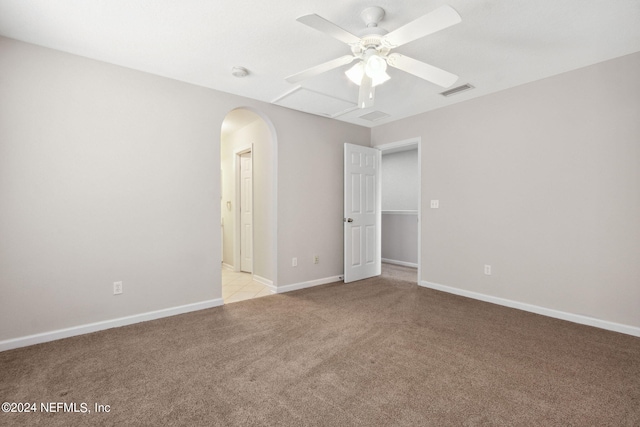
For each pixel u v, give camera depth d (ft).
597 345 7.65
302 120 12.96
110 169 8.63
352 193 14.21
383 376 6.26
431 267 13.05
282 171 12.35
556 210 9.58
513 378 6.19
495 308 10.46
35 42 7.54
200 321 9.24
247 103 11.25
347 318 9.51
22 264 7.50
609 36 7.36
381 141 15.10
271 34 7.25
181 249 9.87
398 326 8.88
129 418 5.02
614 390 5.79
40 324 7.73
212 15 6.51
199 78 9.65
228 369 6.53
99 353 7.20
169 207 9.62
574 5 6.20
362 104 7.08
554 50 8.04
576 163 9.17
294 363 6.78
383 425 4.87
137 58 8.38
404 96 11.26
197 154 10.14
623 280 8.43
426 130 13.08
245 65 8.80
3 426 4.82
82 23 6.77
